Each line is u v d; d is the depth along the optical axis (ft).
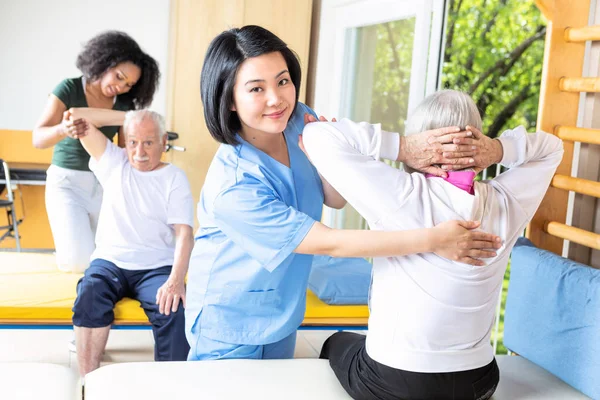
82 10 16.92
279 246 5.16
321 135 5.04
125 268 8.23
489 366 5.18
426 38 10.66
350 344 5.80
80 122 8.38
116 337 9.23
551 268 6.38
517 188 5.14
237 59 5.12
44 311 7.97
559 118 7.27
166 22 17.29
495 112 25.25
